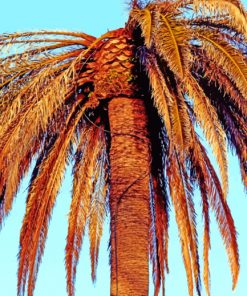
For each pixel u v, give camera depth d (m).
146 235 16.66
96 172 19.09
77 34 17.78
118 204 16.78
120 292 16.09
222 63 16.05
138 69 17.23
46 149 18.34
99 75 17.34
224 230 17.73
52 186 17.67
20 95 17.20
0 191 17.22
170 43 15.35
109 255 18.80
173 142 15.71
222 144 16.03
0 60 17.66
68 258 18.39
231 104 17.77
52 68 17.41
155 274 18.97
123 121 17.30
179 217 17.77
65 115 17.92
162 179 18.81
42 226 17.55
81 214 18.56
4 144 16.89
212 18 16.91
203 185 17.97
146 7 16.88
